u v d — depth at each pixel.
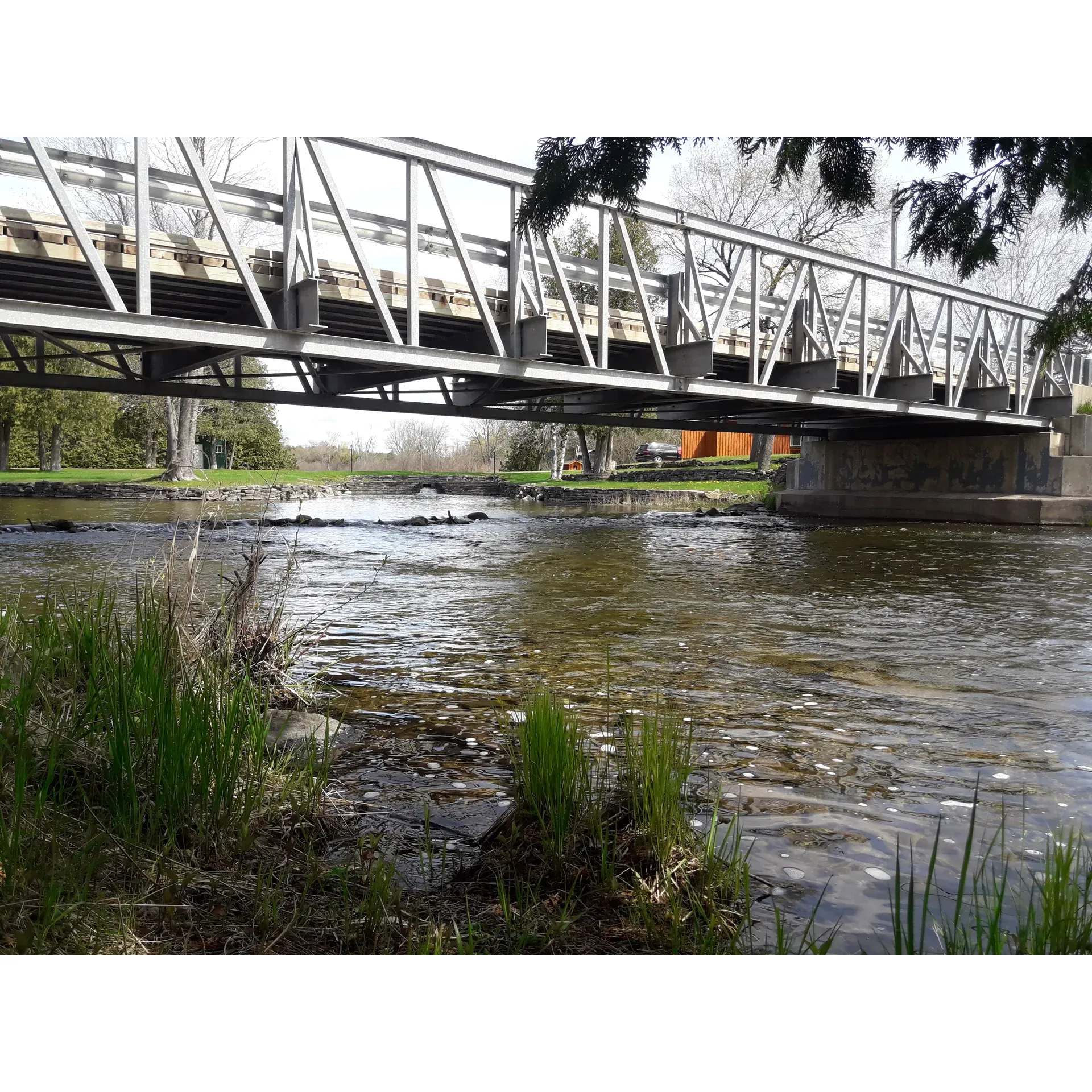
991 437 30.28
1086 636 7.77
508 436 80.56
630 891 2.65
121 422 67.94
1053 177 5.34
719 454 63.62
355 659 6.51
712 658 6.67
